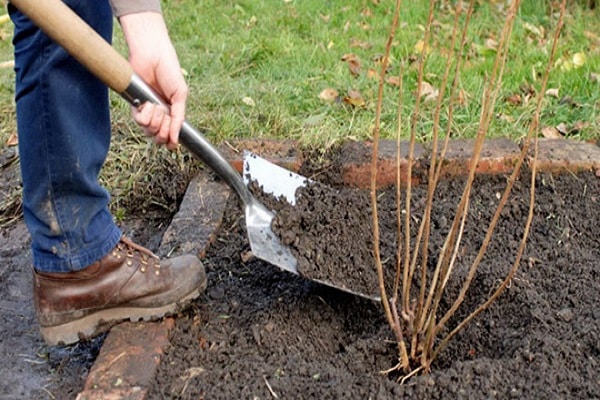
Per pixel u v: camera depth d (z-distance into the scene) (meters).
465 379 1.91
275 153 3.09
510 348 2.08
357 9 4.98
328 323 2.27
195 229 2.65
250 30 4.59
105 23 1.99
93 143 2.00
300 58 4.08
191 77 3.87
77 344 2.33
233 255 2.57
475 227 2.67
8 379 2.20
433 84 3.78
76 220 2.02
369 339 2.15
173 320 2.21
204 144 2.09
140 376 1.96
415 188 2.96
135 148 3.18
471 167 1.81
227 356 2.08
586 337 2.06
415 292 2.36
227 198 2.84
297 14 4.89
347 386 1.90
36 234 2.04
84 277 2.10
